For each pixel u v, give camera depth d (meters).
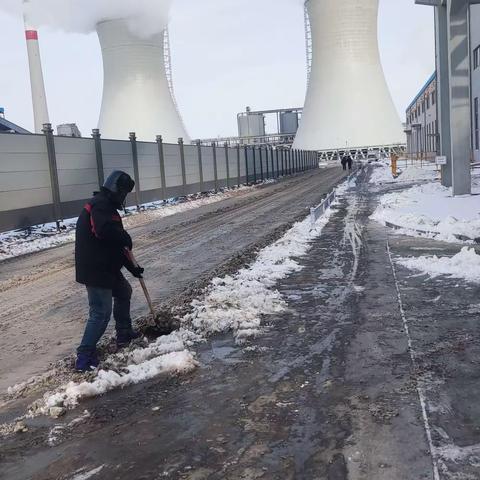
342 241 11.46
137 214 19.58
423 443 3.22
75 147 17.56
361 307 6.33
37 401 4.15
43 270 10.13
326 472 2.97
